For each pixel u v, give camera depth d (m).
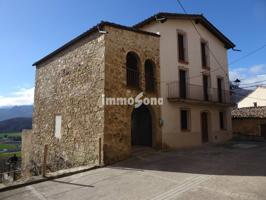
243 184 6.02
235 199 5.01
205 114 16.02
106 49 10.13
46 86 14.66
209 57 16.50
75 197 5.64
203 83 15.85
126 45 11.12
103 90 9.84
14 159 21.72
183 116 14.19
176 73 13.61
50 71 14.39
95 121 10.14
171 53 13.59
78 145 11.10
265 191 5.45
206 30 16.64
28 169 15.80
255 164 8.30
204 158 9.81
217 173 7.23
